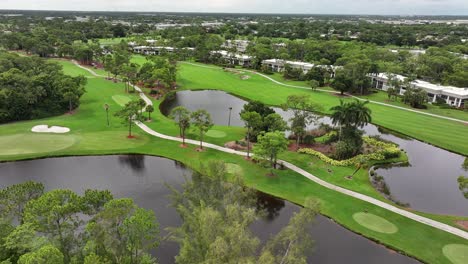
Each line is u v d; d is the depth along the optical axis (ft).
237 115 316.60
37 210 95.09
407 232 143.74
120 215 97.14
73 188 169.48
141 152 213.05
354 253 130.31
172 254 124.57
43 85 286.46
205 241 96.48
